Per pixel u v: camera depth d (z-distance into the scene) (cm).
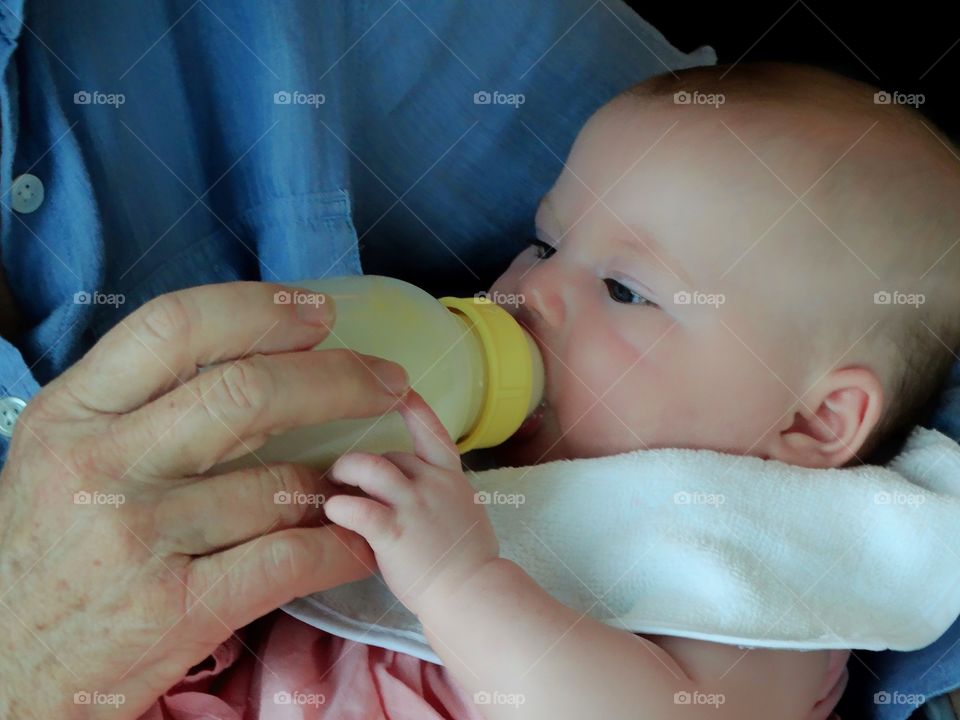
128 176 75
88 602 59
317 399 59
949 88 122
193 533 59
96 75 70
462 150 99
